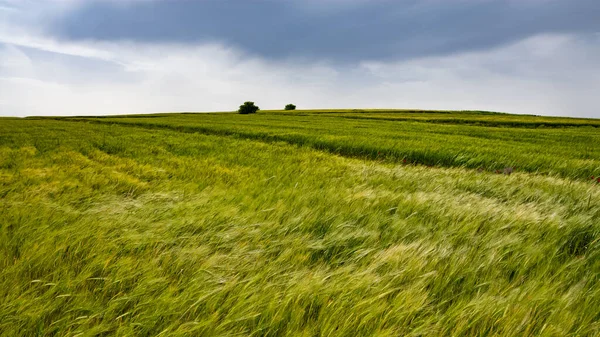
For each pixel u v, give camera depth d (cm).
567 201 475
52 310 187
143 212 360
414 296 203
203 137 1958
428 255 264
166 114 8144
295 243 286
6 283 206
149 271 228
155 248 272
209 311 195
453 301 213
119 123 4038
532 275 244
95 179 579
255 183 586
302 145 1734
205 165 852
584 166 982
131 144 1462
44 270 225
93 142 1548
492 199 492
